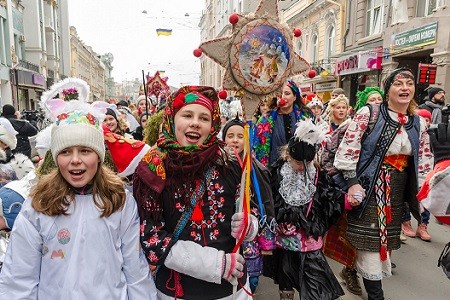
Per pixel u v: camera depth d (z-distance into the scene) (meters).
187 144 1.68
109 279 1.60
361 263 2.77
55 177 1.64
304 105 3.56
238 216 1.70
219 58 1.91
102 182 1.65
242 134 2.73
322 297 2.45
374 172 2.70
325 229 2.64
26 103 26.42
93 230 1.59
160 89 6.18
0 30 21.00
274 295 3.20
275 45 1.95
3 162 2.82
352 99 14.84
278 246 2.58
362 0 13.80
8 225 1.97
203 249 1.64
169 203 1.67
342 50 15.32
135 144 2.23
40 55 29.00
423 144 2.81
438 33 9.44
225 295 1.73
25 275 1.55
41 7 29.81
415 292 3.20
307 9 18.36
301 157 2.51
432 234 4.58
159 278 1.76
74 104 1.75
